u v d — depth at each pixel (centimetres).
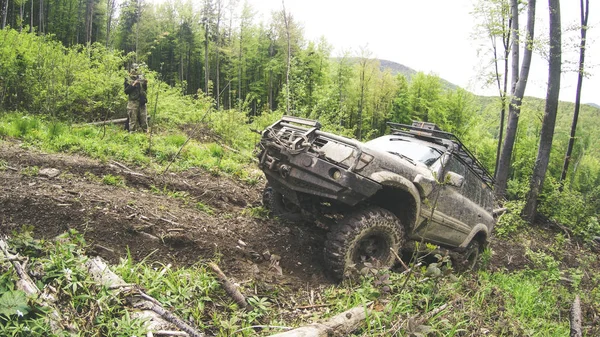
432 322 376
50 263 329
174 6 4794
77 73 1115
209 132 1228
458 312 405
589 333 499
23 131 798
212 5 3975
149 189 618
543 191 1352
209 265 391
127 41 4753
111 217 452
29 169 562
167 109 1287
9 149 650
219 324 336
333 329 336
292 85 1400
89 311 296
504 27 1449
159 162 776
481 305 460
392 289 415
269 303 395
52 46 1238
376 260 469
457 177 525
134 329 286
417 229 550
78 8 5056
